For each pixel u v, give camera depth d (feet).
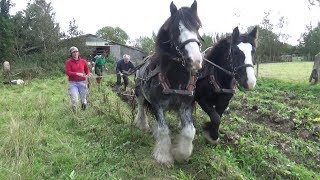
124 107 26.89
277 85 47.83
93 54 110.73
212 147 18.34
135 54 123.44
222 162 15.94
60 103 30.09
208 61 17.63
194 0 14.79
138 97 20.93
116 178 14.57
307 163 17.67
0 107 29.58
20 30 85.46
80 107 26.71
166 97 15.76
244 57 16.38
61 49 86.07
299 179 15.43
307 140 21.40
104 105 27.99
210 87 17.85
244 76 16.24
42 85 48.57
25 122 21.62
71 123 22.75
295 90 43.39
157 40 15.62
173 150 16.62
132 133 19.29
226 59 17.44
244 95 37.68
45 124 22.43
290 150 18.95
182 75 15.40
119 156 16.70
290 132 23.40
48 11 88.79
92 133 19.93
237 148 18.25
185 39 13.85
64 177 14.82
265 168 16.24
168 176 14.94
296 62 131.03
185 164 16.44
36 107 28.63
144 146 18.42
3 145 16.89
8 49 73.97
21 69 69.62
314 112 27.66
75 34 93.20
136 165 15.79
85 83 26.76
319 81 46.03
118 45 121.49
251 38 16.92
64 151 17.40
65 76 72.23
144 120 21.29
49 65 79.00
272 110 29.01
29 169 14.24
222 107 18.48
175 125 21.43
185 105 16.19
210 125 18.51
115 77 62.69
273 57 131.03
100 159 16.38
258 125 23.34
